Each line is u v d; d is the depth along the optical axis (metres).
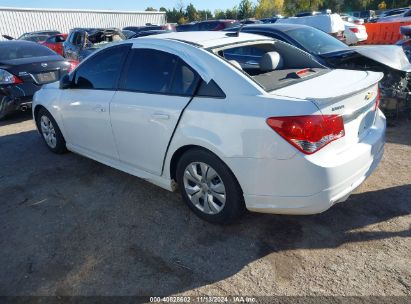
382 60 5.15
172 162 3.28
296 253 2.78
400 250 2.75
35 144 5.51
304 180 2.51
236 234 3.03
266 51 3.71
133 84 3.51
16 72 6.59
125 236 3.08
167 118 3.10
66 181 4.16
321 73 3.28
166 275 2.62
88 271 2.68
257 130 2.57
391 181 3.80
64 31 34.81
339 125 2.56
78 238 3.08
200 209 3.19
